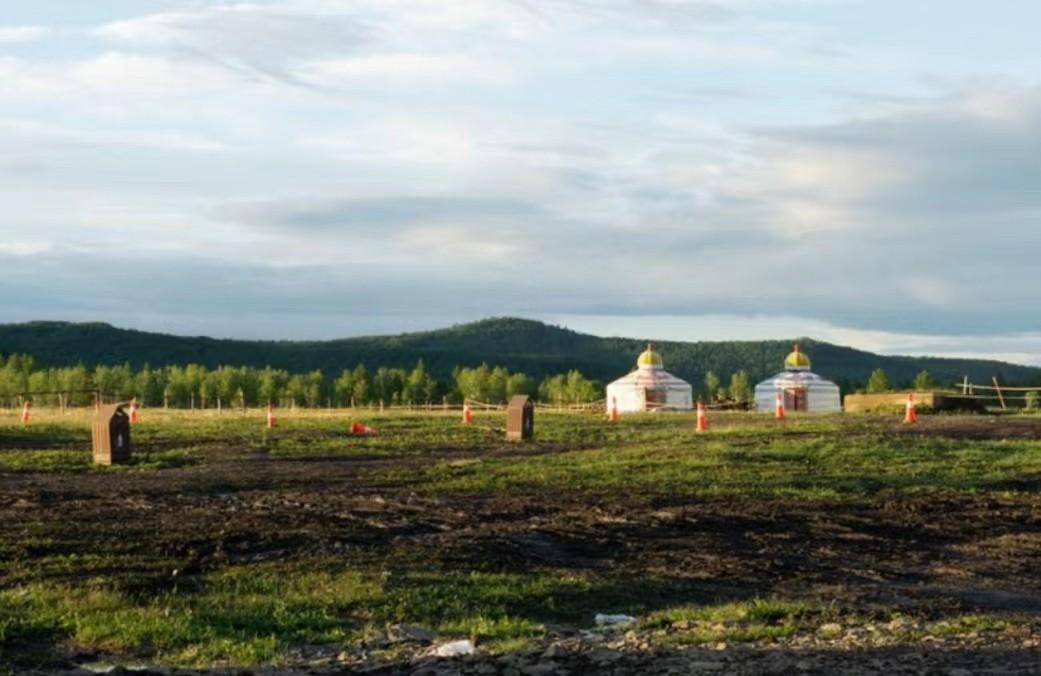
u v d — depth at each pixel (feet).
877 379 383.65
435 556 54.85
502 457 101.86
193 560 53.16
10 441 119.14
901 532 66.80
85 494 76.33
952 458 95.40
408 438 123.54
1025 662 36.37
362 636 41.16
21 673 35.78
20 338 629.92
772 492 78.84
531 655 37.17
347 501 73.41
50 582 47.96
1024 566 59.26
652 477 85.40
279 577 49.83
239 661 37.50
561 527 63.87
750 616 44.65
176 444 116.06
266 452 108.58
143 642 39.86
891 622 44.11
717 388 455.63
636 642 39.81
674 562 56.70
